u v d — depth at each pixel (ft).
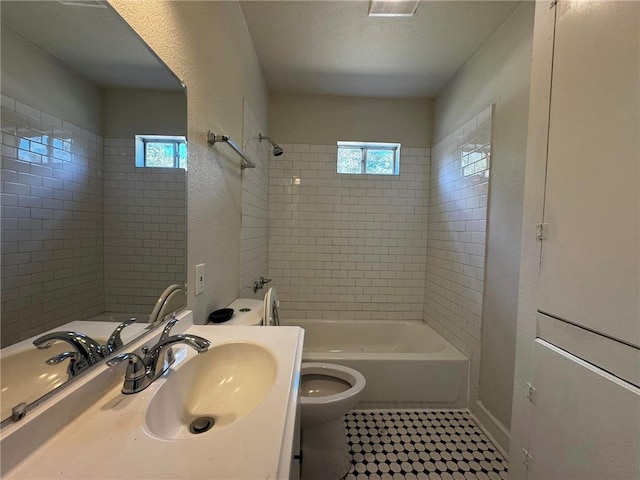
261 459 1.56
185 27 3.51
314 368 5.65
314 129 9.39
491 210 6.09
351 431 5.94
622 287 2.49
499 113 5.91
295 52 7.09
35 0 1.72
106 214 2.35
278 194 9.41
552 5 3.34
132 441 1.69
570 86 3.06
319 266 9.53
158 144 3.00
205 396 2.79
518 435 3.75
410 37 6.43
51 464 1.53
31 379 1.67
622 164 2.49
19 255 1.64
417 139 9.42
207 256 4.25
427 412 6.60
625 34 2.48
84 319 2.11
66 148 1.97
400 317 9.60
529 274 3.63
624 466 2.44
